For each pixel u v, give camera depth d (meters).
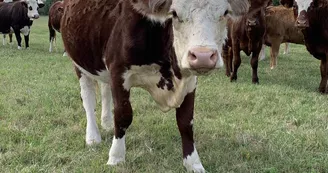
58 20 13.38
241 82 8.79
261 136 5.53
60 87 7.80
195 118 6.23
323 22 7.96
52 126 5.88
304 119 6.22
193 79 4.57
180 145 5.29
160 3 4.09
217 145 5.28
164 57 4.41
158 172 4.68
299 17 8.01
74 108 6.66
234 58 8.86
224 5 3.99
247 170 4.70
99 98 7.01
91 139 5.42
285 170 4.74
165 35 4.35
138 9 4.19
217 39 4.05
